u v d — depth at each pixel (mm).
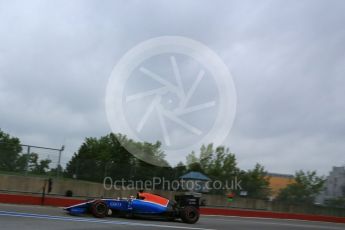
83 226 13961
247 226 19938
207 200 30188
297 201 34188
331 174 36281
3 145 23047
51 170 24281
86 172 25578
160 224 16875
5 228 12133
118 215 18188
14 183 22906
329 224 29641
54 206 21828
